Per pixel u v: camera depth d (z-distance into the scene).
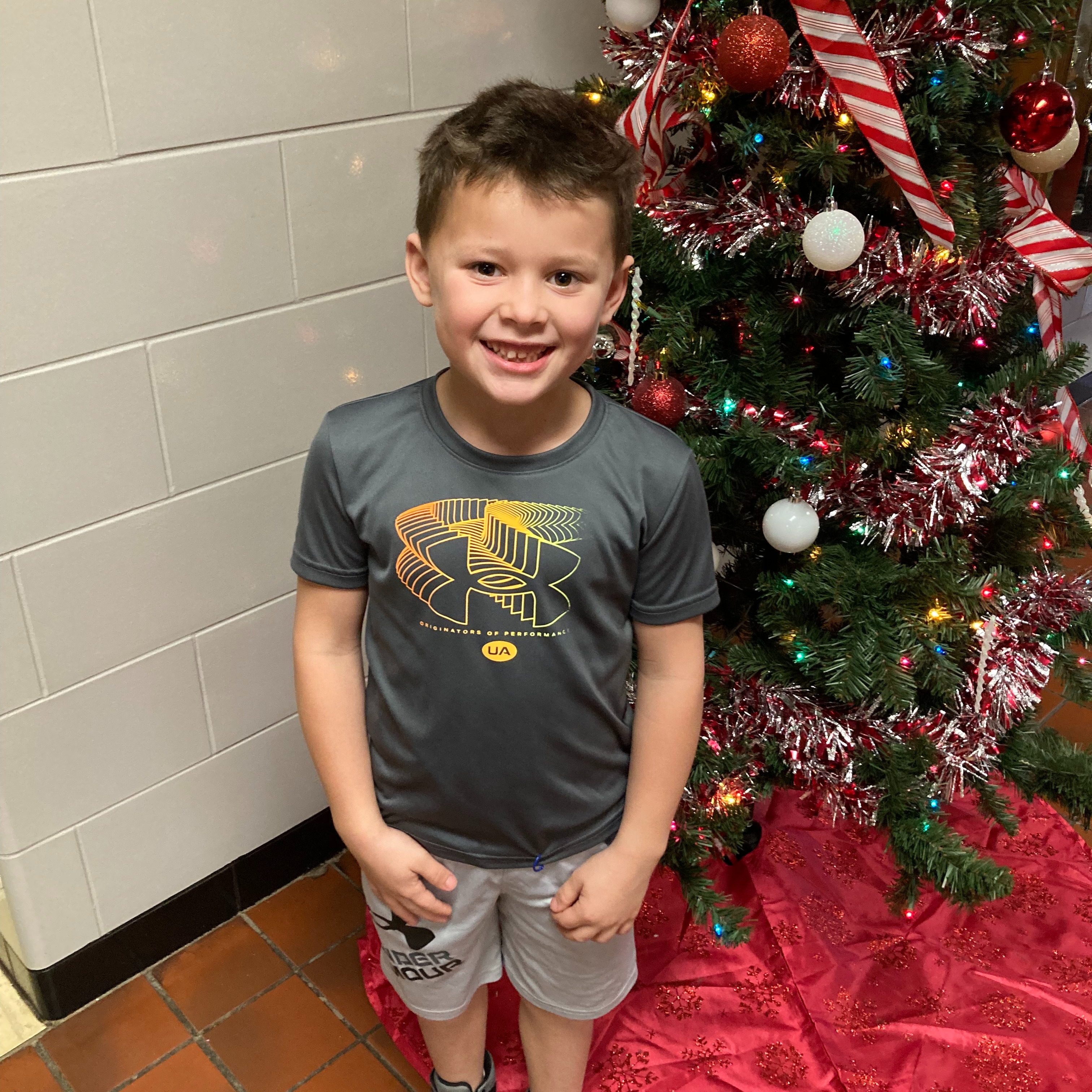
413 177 1.43
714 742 1.35
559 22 1.55
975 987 1.47
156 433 1.29
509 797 1.00
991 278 1.20
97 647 1.32
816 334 1.33
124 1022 1.45
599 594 0.94
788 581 1.31
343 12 1.28
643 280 1.28
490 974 1.21
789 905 1.58
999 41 1.17
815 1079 1.36
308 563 0.98
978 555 1.46
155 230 1.20
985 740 1.38
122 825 1.43
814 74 1.12
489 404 0.90
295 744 1.61
